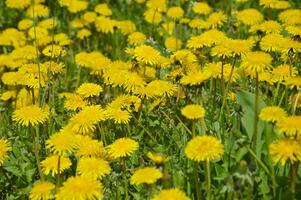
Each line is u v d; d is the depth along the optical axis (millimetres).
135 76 4324
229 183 2982
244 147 3443
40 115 3803
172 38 5949
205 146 3039
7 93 5176
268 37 4375
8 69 6086
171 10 6305
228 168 3508
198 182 3367
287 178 3330
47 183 3275
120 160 3539
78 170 3400
